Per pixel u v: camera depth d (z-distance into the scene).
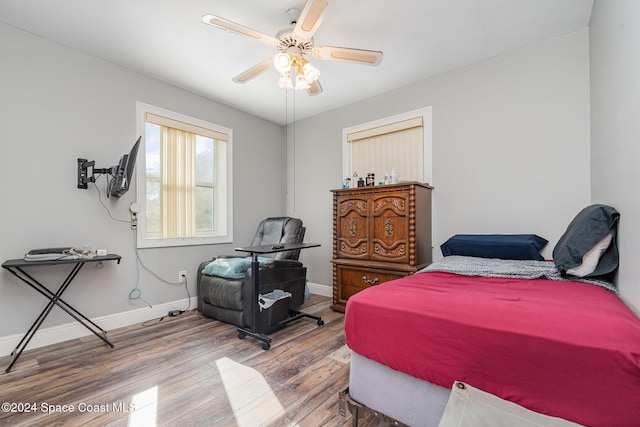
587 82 2.24
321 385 1.73
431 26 2.24
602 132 1.80
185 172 3.30
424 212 2.87
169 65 2.78
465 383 0.99
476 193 2.74
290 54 2.03
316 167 4.09
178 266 3.19
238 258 3.07
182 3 1.99
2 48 2.15
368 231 3.02
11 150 2.18
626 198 1.29
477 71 2.75
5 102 2.16
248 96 3.48
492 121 2.67
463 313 1.07
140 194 2.89
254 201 4.06
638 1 1.11
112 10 2.04
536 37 2.38
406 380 1.16
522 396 0.89
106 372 1.87
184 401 1.57
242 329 2.45
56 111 2.39
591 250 1.53
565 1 1.98
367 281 2.98
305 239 4.20
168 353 2.15
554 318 0.96
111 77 2.71
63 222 2.41
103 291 2.62
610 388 0.78
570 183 2.30
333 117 3.90
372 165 3.55
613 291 1.40
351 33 2.32
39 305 2.27
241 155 3.91
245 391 1.67
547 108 2.41
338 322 2.85
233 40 2.40
